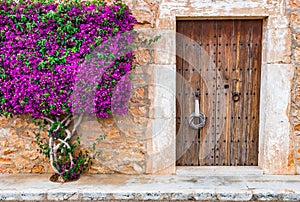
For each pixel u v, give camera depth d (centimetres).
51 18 338
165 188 330
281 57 358
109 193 323
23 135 376
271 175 370
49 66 340
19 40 342
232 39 378
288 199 318
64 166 354
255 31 376
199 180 355
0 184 343
